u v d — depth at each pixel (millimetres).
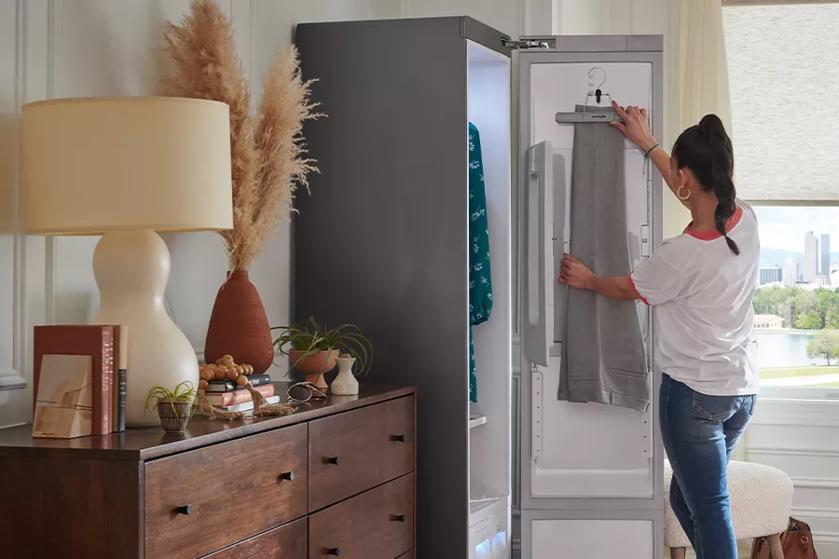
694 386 3078
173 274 2672
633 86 3576
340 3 3771
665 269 3100
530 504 3625
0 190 2039
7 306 2066
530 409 3629
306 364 2736
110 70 2375
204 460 1862
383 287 3309
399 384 3180
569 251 3584
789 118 4723
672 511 3725
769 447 4699
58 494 1701
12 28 2064
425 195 3270
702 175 3062
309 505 2309
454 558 3223
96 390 1845
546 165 3516
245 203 2502
